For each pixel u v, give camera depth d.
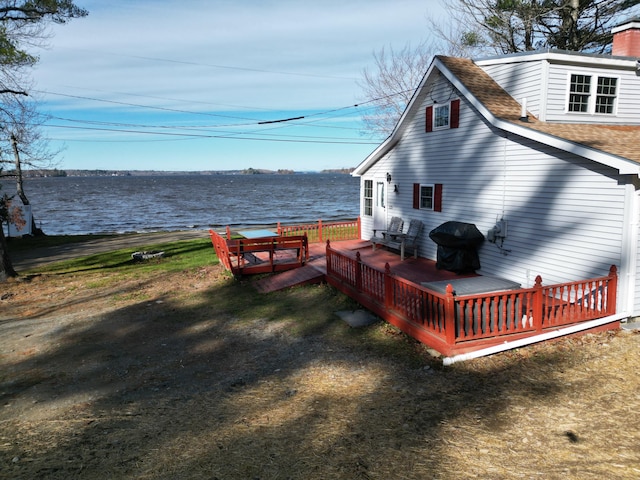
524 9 20.81
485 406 5.83
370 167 18.83
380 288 10.11
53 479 4.77
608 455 4.55
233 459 4.97
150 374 8.05
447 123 13.41
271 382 7.31
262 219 51.19
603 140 9.10
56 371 8.41
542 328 7.81
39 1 15.66
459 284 8.36
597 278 8.14
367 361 7.80
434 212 14.45
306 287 13.05
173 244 25.67
